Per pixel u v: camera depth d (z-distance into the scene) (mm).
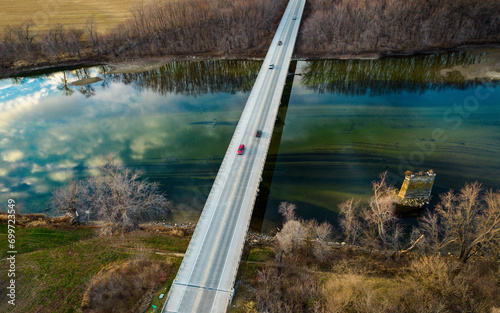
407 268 66250
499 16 155375
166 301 59375
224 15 170000
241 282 65375
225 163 88562
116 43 169500
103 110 130000
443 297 56125
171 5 178375
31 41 165750
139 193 86375
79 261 71188
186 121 121125
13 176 98062
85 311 60031
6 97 141000
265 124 101812
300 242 72312
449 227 74312
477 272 60906
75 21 182500
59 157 105500
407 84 142875
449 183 90688
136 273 66875
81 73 161750
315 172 96688
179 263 70000
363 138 108875
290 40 158000
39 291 64750
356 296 58562
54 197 87375
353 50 159250
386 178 93188
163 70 162250
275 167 99062
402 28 159500
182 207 87188
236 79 152500
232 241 69062
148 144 109812
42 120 124812
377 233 79188
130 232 79312
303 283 63625
